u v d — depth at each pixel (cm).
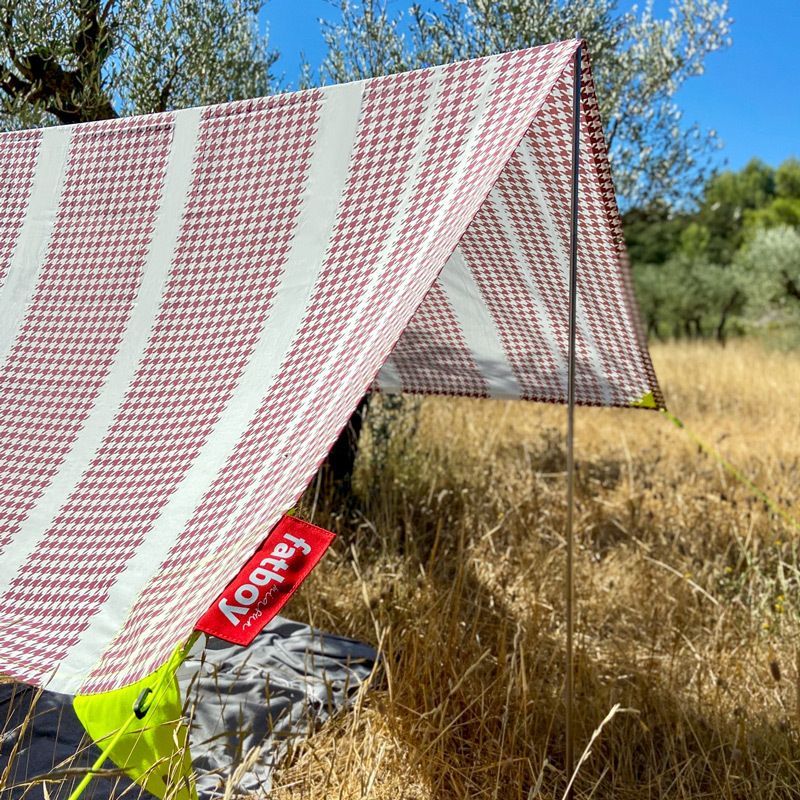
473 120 180
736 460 665
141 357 198
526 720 262
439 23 461
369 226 185
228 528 154
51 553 173
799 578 394
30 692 266
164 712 191
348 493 480
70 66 387
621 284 281
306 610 360
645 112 615
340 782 244
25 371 209
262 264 195
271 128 204
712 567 435
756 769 264
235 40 455
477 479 554
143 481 177
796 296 1495
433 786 244
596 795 253
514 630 347
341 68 462
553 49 176
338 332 174
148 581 158
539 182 253
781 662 329
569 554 237
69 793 223
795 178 3531
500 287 312
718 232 3294
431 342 358
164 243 209
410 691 270
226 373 185
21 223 230
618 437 779
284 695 289
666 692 302
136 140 222
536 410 870
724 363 1223
